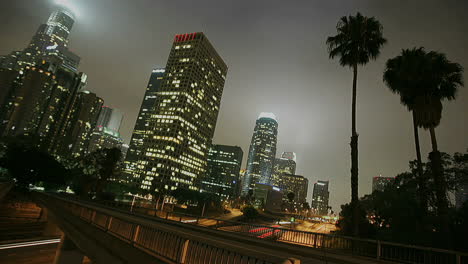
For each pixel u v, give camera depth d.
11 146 80.44
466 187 28.23
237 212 175.38
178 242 7.71
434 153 24.48
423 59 25.95
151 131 190.38
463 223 20.34
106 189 118.06
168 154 179.62
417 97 26.92
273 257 5.27
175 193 148.50
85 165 105.56
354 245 17.17
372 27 29.55
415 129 29.81
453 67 25.62
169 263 7.72
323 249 17.31
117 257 11.05
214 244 6.59
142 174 180.62
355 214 23.55
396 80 28.80
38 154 80.31
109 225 12.85
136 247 9.80
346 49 30.48
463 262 13.30
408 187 36.59
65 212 22.94
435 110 25.95
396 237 23.97
